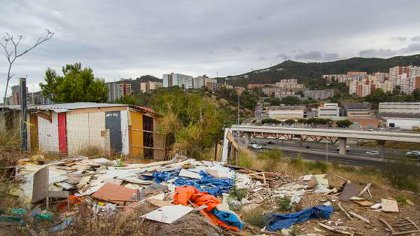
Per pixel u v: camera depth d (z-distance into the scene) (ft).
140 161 52.19
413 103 397.60
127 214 19.76
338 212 29.01
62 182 28.58
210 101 74.33
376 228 26.53
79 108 51.65
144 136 63.21
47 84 81.35
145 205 23.31
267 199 31.35
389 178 72.43
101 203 25.03
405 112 402.72
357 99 521.24
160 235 17.92
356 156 179.32
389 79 584.40
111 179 31.96
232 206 27.86
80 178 30.91
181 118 69.05
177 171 38.04
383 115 371.15
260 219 25.26
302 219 26.76
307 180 37.40
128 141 59.36
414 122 314.14
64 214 21.20
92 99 82.33
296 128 208.95
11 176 26.08
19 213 19.45
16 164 28.89
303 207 29.53
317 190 34.76
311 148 215.72
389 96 478.59
